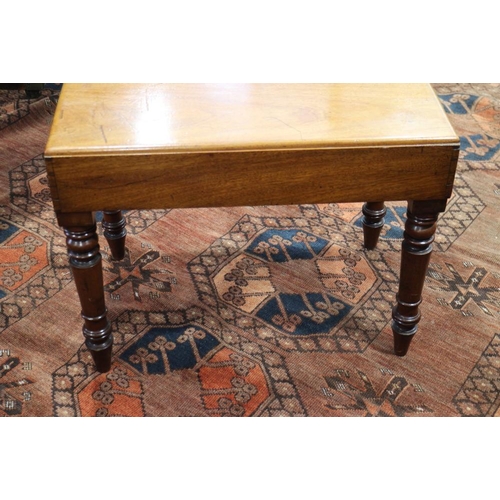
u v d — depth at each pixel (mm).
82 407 2066
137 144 1748
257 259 2578
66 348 2230
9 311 2342
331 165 1793
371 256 2605
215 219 2760
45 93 3373
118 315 2344
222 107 1902
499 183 2975
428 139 1777
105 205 1812
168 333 2289
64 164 1735
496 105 3438
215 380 2148
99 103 1909
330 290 2457
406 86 2008
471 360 2223
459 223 2768
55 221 2719
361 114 1876
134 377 2152
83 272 1919
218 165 1772
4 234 2650
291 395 2115
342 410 2078
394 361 2215
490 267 2566
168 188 1800
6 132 3154
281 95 1961
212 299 2412
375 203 2492
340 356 2230
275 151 1763
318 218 2785
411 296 2064
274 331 2305
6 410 2049
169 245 2631
